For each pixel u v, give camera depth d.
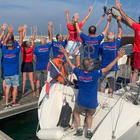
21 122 6.35
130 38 6.77
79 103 3.78
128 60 6.36
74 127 4.20
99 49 4.71
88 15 5.34
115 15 5.08
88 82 3.59
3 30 5.30
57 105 4.47
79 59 5.63
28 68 6.55
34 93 6.88
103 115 4.00
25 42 6.32
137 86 3.90
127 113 3.58
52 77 4.77
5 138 4.29
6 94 5.63
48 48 6.07
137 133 3.66
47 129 3.90
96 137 3.46
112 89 4.68
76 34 5.58
